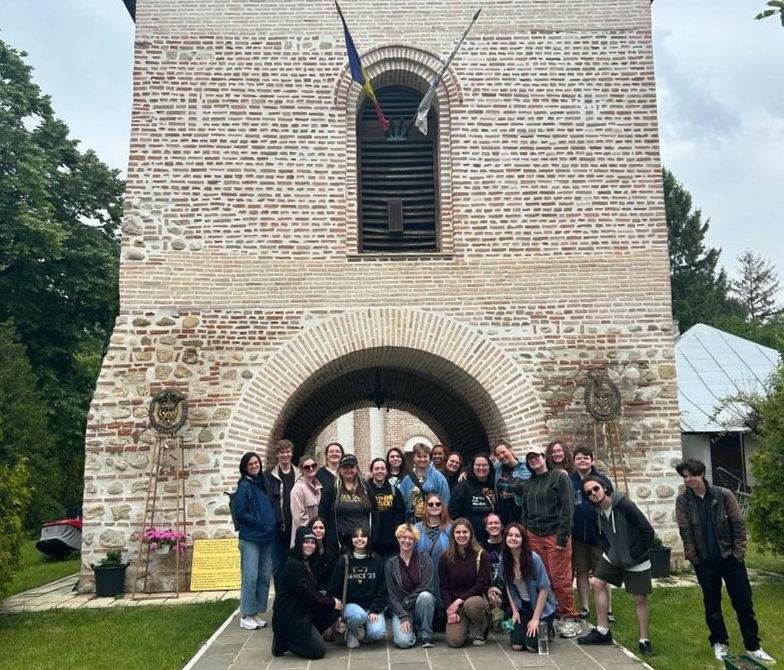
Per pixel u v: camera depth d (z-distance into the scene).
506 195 12.37
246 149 12.29
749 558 13.65
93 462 11.37
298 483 8.85
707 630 8.29
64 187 21.83
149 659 7.71
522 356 11.95
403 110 13.31
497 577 8.02
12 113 20.58
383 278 12.05
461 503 8.73
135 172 12.10
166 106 12.30
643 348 12.06
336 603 7.66
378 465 8.77
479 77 12.66
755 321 42.69
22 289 20.62
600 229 12.34
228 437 11.48
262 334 11.81
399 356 12.62
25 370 18.58
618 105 12.66
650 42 12.84
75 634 8.80
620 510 7.59
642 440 11.82
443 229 12.42
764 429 11.65
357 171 12.80
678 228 40.19
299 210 12.20
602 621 7.73
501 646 7.70
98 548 11.20
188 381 11.62
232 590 11.03
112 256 21.86
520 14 12.84
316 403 16.27
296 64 12.57
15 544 10.02
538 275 12.18
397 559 8.05
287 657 7.50
